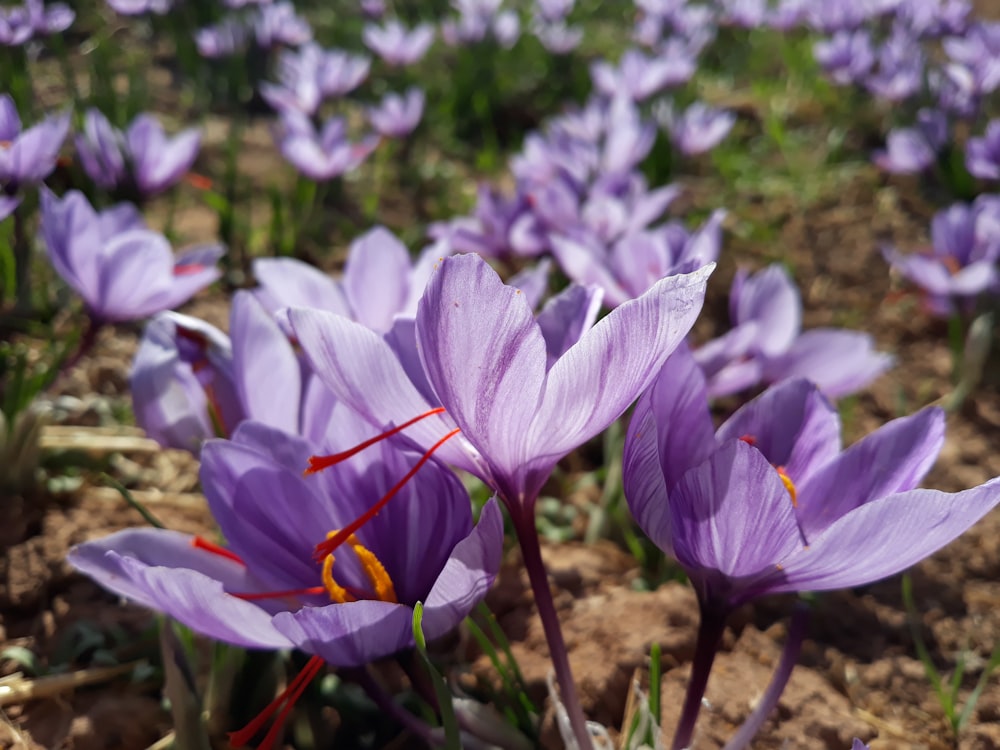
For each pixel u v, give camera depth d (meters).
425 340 0.12
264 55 0.70
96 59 0.50
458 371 0.12
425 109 0.71
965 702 0.23
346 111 0.72
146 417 0.19
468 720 0.18
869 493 0.15
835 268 0.50
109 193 0.38
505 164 0.66
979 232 0.38
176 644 0.17
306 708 0.19
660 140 0.52
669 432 0.15
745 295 0.27
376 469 0.15
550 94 0.77
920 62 0.68
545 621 0.15
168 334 0.20
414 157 0.64
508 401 0.12
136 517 0.27
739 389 0.26
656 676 0.17
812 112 0.77
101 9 0.83
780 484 0.13
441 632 0.14
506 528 0.27
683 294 0.12
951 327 0.39
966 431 0.36
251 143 0.63
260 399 0.18
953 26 0.81
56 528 0.26
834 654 0.24
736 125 0.74
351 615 0.13
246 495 0.15
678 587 0.25
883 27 0.87
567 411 0.12
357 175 0.60
